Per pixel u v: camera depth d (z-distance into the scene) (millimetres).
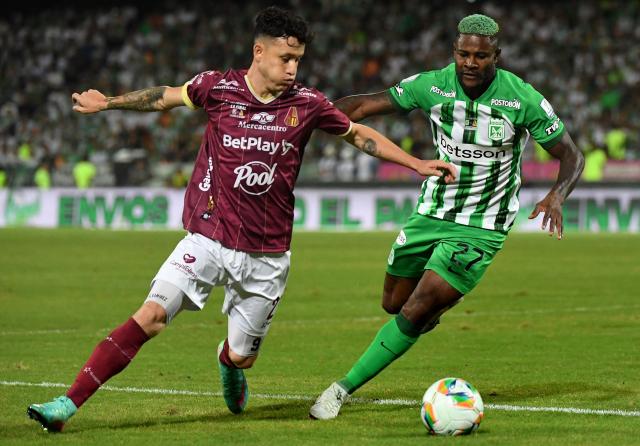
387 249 74312
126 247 76375
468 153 22234
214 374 26750
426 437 18922
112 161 112625
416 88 22484
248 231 19953
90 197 105188
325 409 20828
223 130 19875
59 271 58719
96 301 45000
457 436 18984
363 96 22859
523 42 128625
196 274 19656
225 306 20859
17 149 128500
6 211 108375
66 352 31031
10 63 143375
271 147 19812
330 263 63469
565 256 67375
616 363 28375
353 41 135750
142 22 145250
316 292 48562
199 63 138500
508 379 25844
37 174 110375
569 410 21594
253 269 20203
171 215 102312
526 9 132125
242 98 19828
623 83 121062
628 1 129750
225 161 19859
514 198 22703
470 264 21844
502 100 21969
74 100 20406
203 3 144750
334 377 26406
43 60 142500
